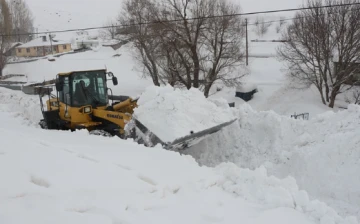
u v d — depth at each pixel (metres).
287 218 3.89
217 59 23.72
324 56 24.56
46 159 4.52
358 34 23.73
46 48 52.94
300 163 7.34
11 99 22.06
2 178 3.68
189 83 23.64
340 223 3.97
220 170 5.34
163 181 4.41
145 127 7.41
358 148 6.85
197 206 3.94
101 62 41.69
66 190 3.68
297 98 26.08
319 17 24.67
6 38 39.66
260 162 8.03
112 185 4.01
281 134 8.26
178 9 22.55
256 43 47.16
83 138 6.97
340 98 25.59
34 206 3.20
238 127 8.85
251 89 27.28
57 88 8.91
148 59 27.31
